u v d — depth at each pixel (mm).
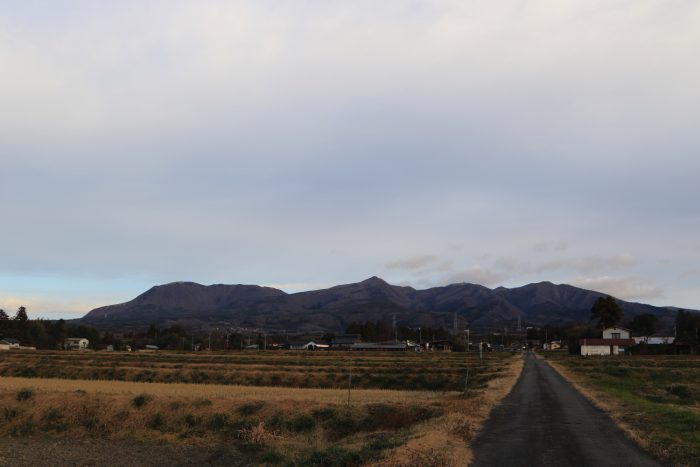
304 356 110938
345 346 177125
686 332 146875
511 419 23969
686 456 15555
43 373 75000
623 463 15102
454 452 15938
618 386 52406
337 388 59281
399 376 63438
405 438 18031
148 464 24797
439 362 89250
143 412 32781
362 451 16719
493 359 102812
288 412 30672
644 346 119562
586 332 148500
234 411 31766
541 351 170875
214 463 24500
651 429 20328
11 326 172625
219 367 77438
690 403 40156
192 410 32281
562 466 14766
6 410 34438
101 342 194250
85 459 25984
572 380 50969
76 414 33625
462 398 32812
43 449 28266
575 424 22469
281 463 19719
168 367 78500
